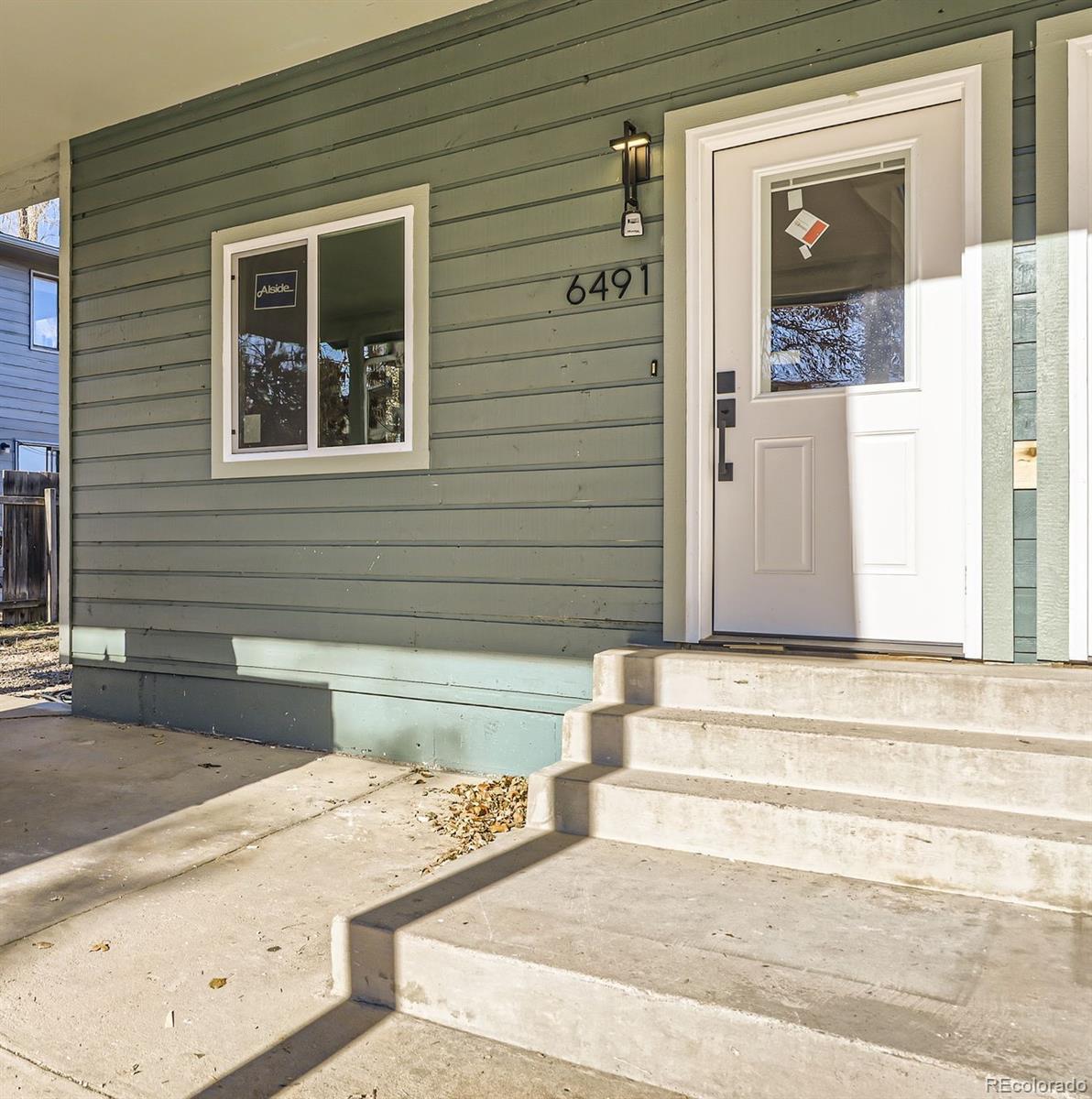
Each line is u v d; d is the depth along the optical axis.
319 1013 2.24
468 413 4.27
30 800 3.92
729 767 2.94
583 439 3.99
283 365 4.87
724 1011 1.86
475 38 4.24
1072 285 3.11
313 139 4.73
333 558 4.69
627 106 3.90
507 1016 2.11
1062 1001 1.87
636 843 2.84
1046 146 3.16
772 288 3.71
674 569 3.77
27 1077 1.99
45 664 7.81
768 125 3.62
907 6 3.37
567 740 3.21
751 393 3.73
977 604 3.25
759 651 3.55
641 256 3.86
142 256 5.39
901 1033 1.76
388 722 4.52
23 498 10.41
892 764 2.71
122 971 2.45
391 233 4.52
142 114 5.33
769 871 2.61
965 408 3.28
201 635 5.17
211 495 5.12
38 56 4.64
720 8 3.70
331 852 3.29
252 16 4.27
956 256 3.37
